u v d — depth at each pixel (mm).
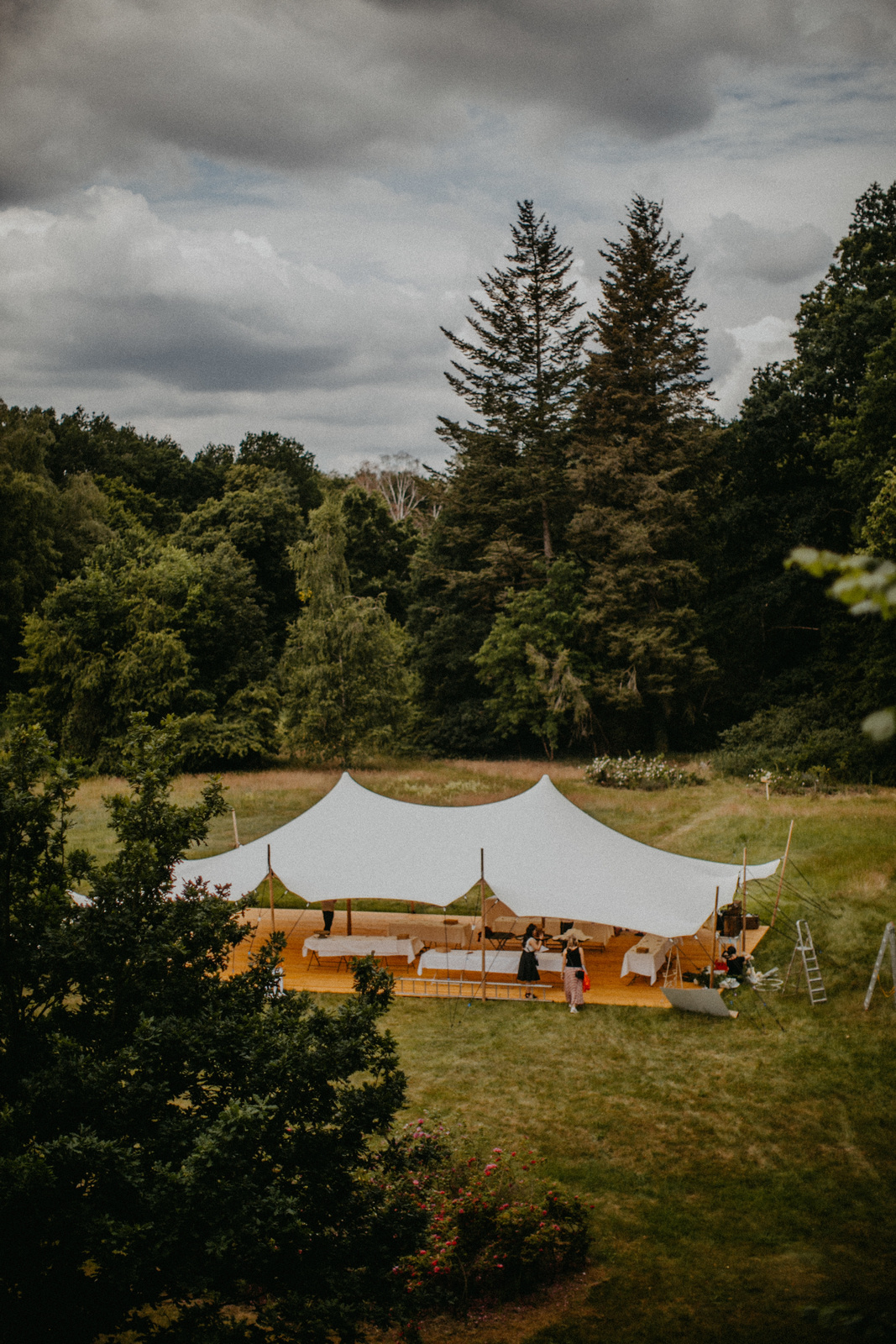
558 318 47125
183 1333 5273
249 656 41469
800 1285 8047
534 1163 10164
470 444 47500
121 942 6207
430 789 33312
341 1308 5176
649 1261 8617
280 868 16625
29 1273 4934
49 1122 5273
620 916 15016
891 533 27047
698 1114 11438
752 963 16359
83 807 28078
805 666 39938
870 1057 12664
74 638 35250
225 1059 5867
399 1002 15328
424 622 49625
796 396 37281
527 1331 7520
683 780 33531
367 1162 6203
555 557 46156
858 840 23250
